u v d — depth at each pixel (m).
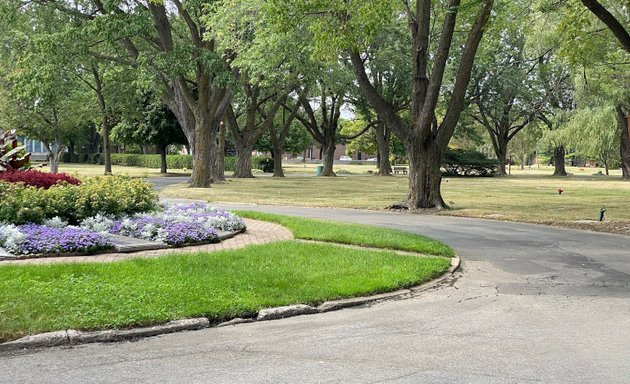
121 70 28.66
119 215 11.67
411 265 8.76
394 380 4.44
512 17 20.47
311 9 15.11
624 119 45.66
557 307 6.91
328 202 22.22
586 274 8.94
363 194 27.11
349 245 10.76
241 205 20.34
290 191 28.55
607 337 5.67
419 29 18.66
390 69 43.31
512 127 60.41
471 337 5.65
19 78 23.72
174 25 31.44
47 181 13.16
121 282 6.81
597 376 4.57
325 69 33.09
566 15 18.23
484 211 18.94
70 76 26.48
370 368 4.72
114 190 11.97
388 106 19.14
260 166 62.62
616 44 22.20
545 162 118.44
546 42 29.62
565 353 5.16
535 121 52.88
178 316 5.84
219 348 5.21
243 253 9.05
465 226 14.98
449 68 45.28
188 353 5.05
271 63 23.39
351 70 40.12
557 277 8.71
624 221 16.16
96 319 5.52
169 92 29.80
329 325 6.03
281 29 15.27
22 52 26.02
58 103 32.44
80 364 4.73
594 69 30.19
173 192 25.64
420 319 6.32
